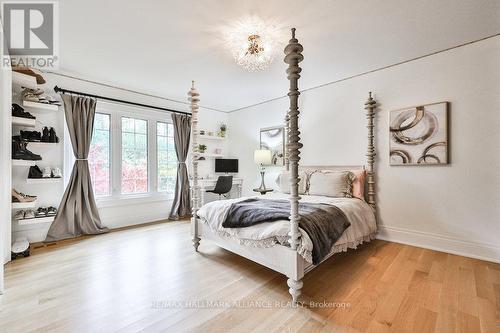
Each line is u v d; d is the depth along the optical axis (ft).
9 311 5.33
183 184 14.93
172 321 5.02
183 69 10.27
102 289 6.29
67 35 7.57
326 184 10.60
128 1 5.96
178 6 6.16
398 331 4.66
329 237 6.62
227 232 7.50
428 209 9.23
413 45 8.33
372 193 10.40
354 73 10.79
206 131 16.88
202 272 7.34
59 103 10.22
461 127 8.46
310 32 7.39
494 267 7.46
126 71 10.51
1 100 6.41
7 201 8.18
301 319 5.08
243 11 6.36
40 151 10.23
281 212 6.77
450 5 6.18
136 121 13.52
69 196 10.59
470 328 4.73
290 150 5.82
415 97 9.44
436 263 7.86
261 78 11.29
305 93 13.00
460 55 8.44
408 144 9.57
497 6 6.20
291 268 5.72
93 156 11.90
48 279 6.84
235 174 17.72
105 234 11.32
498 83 7.79
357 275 7.09
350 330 4.71
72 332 4.66
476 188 8.20
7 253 8.08
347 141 11.47
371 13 6.48
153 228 12.44
